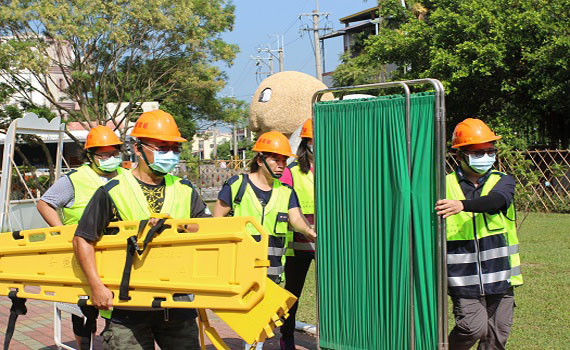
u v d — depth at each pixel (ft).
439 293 12.30
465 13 72.84
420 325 12.63
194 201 13.28
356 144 13.44
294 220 17.61
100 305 12.14
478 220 14.24
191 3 77.36
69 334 23.02
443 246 12.29
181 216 12.92
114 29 71.36
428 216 12.46
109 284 12.39
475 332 14.08
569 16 67.21
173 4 76.18
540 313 22.24
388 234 12.96
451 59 70.69
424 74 74.54
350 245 13.65
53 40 77.77
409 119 12.59
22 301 14.47
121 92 80.53
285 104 35.83
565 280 27.43
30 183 63.16
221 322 24.12
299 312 24.58
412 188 12.61
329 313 14.11
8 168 43.78
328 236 14.03
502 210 14.29
